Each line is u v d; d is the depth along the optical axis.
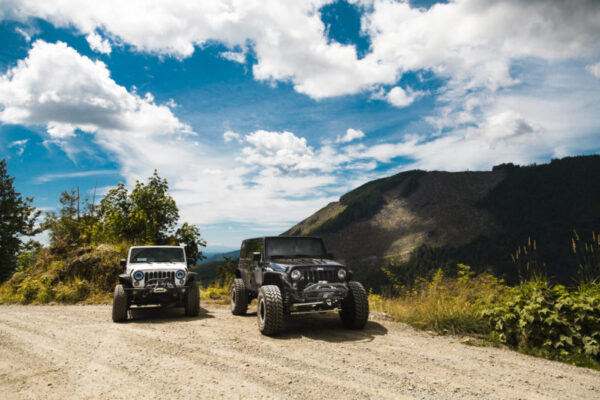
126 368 4.39
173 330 6.67
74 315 8.49
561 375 4.32
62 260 13.10
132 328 6.86
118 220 16.09
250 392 3.64
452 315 6.80
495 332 6.02
